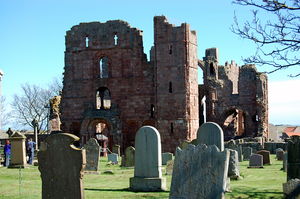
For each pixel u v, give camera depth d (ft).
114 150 195.31
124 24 239.91
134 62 237.66
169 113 225.97
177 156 57.93
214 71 304.30
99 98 260.21
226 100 300.40
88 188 80.94
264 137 271.69
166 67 227.20
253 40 56.54
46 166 55.93
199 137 85.66
